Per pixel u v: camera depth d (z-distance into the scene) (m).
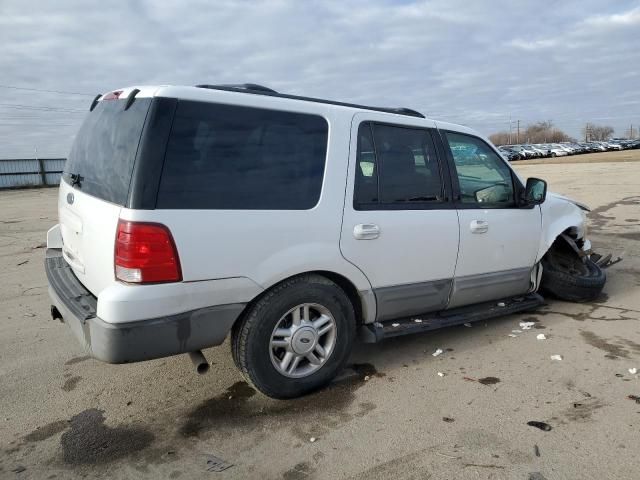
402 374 3.69
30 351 4.25
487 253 4.23
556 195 5.26
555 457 2.67
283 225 3.12
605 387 3.40
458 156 4.12
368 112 3.64
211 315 2.91
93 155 3.29
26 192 29.73
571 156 58.47
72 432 3.04
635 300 5.22
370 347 4.20
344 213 3.38
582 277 4.99
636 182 18.94
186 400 3.38
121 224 2.70
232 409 3.26
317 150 3.32
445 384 3.52
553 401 3.24
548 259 5.15
